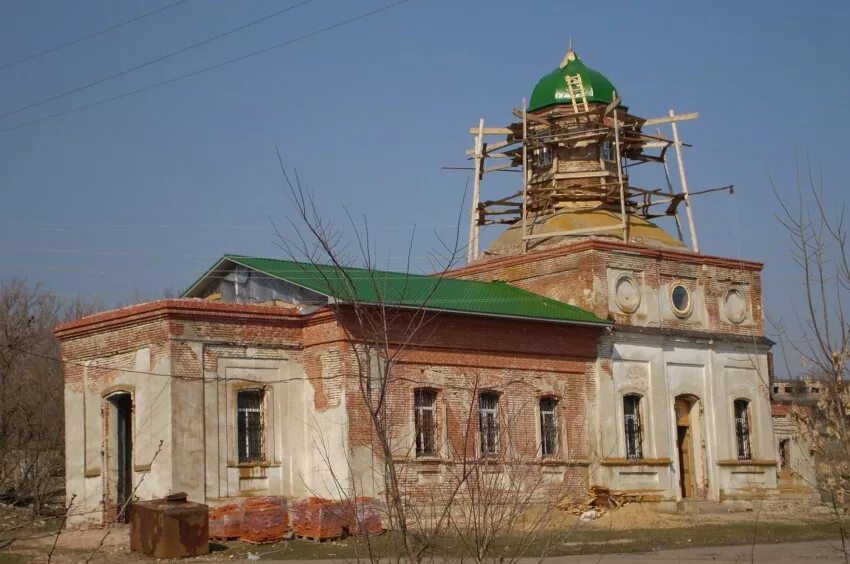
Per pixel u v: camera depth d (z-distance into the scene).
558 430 36.47
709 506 39.78
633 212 44.06
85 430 33.56
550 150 44.09
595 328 37.75
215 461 31.11
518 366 35.81
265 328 32.72
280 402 32.78
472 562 15.46
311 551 26.28
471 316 34.31
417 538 11.89
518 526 28.91
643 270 39.97
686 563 23.12
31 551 26.05
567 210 42.84
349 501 13.52
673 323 40.56
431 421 33.56
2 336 45.56
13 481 31.47
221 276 36.69
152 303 31.16
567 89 43.97
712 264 42.12
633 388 38.91
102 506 32.50
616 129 40.84
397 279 35.94
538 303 37.75
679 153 43.28
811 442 12.70
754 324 43.16
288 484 32.62
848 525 33.56
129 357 32.19
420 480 32.53
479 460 13.98
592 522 34.28
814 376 12.43
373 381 31.97
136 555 26.08
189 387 30.89
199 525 26.23
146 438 31.14
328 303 31.58
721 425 41.25
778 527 33.75
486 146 44.41
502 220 44.72
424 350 33.50
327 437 32.19
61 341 34.75
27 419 34.69
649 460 38.56
